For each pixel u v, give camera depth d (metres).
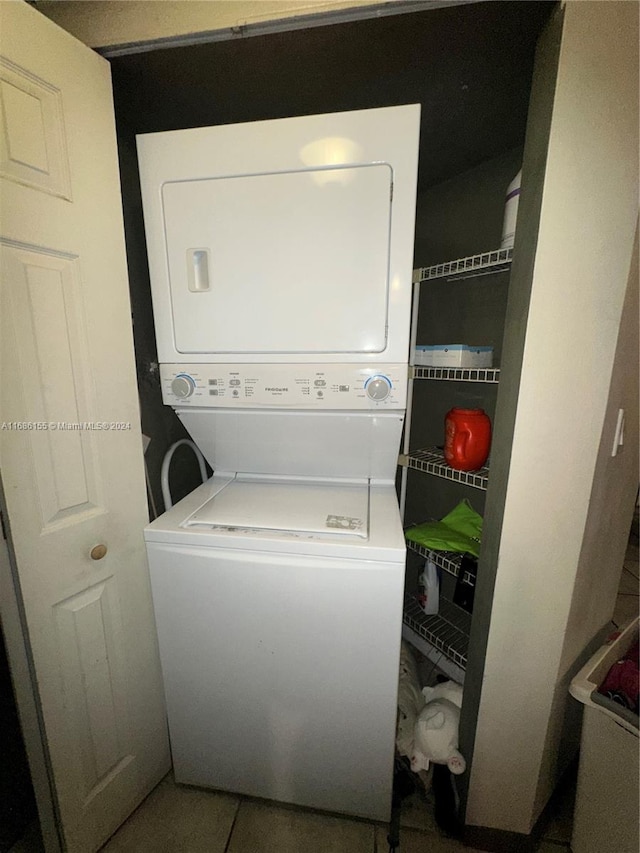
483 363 1.50
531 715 1.24
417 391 2.14
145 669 1.41
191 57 1.11
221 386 1.37
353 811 1.39
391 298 1.23
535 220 0.99
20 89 0.92
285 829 1.40
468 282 1.83
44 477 1.05
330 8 0.97
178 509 1.39
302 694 1.28
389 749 1.28
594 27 0.88
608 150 0.92
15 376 0.97
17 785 1.44
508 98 1.29
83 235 1.08
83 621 1.19
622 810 1.11
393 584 1.13
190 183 1.25
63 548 1.11
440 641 1.68
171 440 1.84
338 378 1.30
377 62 1.13
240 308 1.31
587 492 1.08
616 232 0.95
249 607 1.23
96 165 1.10
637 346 1.14
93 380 1.14
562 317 1.00
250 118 1.44
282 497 1.50
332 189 1.19
